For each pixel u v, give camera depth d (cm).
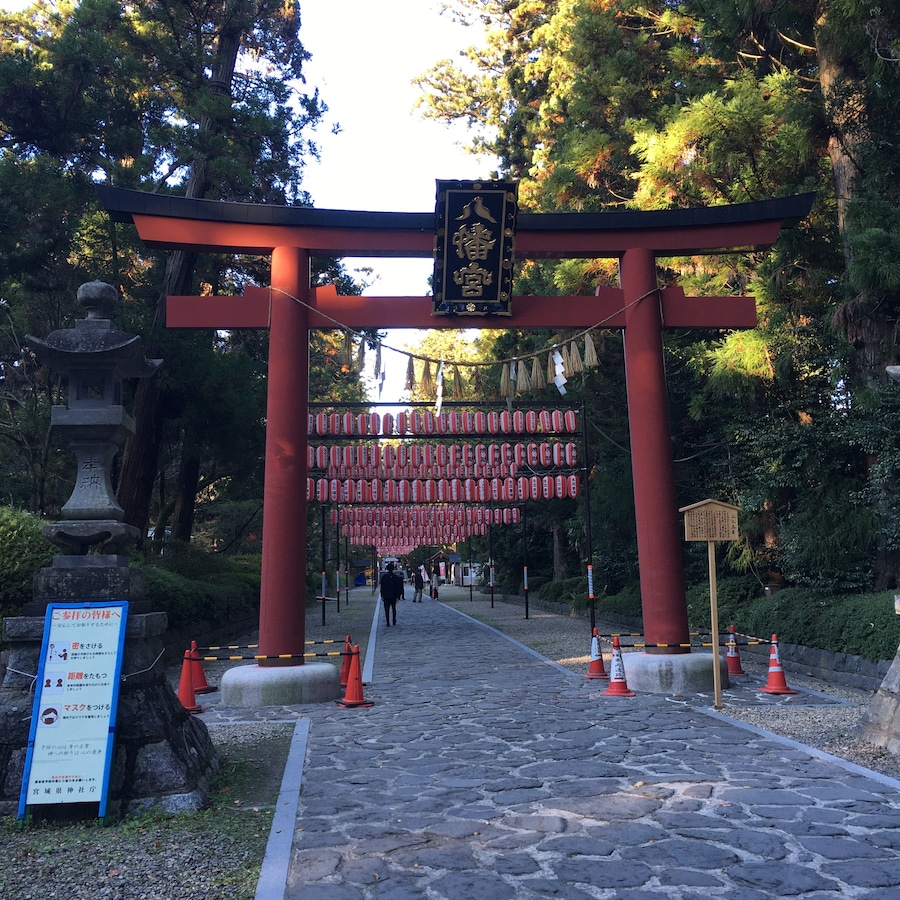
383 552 3984
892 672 777
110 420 652
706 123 1394
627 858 471
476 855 482
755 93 1434
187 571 2091
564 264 1825
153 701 614
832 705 983
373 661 1538
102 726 572
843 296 1338
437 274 1177
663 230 1231
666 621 1153
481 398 1623
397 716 958
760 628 1462
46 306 1903
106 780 557
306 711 1009
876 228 1123
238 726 915
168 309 1173
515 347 2741
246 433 2114
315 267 2259
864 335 1284
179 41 1981
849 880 434
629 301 1221
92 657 589
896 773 659
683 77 1898
